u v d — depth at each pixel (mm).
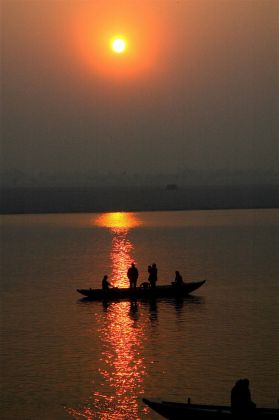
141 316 116625
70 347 96500
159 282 156125
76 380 82312
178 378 82125
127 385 80312
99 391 78688
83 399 76500
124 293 133875
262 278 163875
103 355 92125
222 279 162375
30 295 141750
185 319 113500
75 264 199500
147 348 95062
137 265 192625
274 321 111125
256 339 99188
